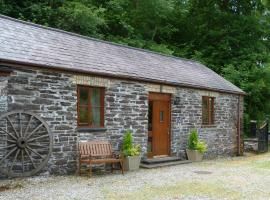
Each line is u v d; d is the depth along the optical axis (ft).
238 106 60.03
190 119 49.42
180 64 56.03
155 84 43.86
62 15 66.95
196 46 89.66
